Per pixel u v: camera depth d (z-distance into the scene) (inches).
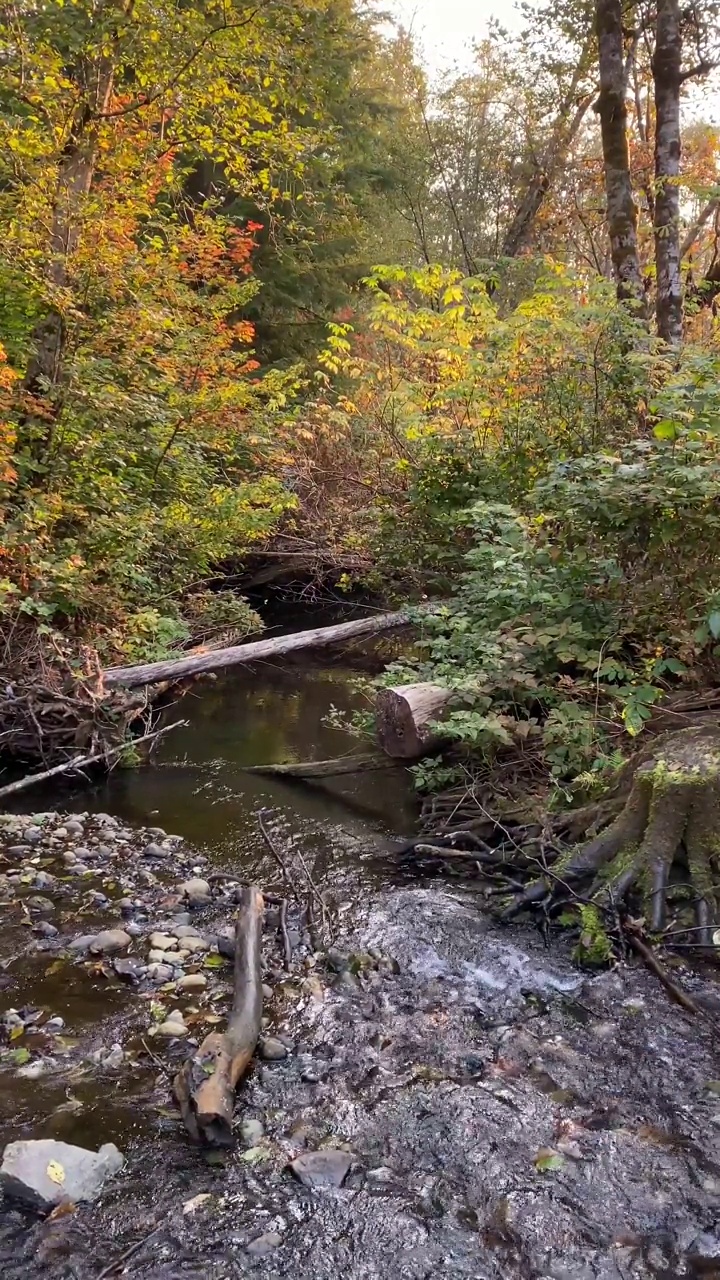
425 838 196.1
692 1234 89.4
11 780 232.8
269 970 140.9
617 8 376.8
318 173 613.9
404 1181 96.2
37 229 302.2
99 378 333.4
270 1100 109.1
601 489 200.2
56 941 148.0
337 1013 129.1
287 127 371.6
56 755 241.8
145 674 263.1
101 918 157.4
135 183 360.5
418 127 775.7
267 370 653.3
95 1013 126.9
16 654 252.8
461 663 243.3
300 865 185.0
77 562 269.7
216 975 139.1
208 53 328.8
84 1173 94.0
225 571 468.1
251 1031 119.8
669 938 145.4
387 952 147.4
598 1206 93.0
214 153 432.1
